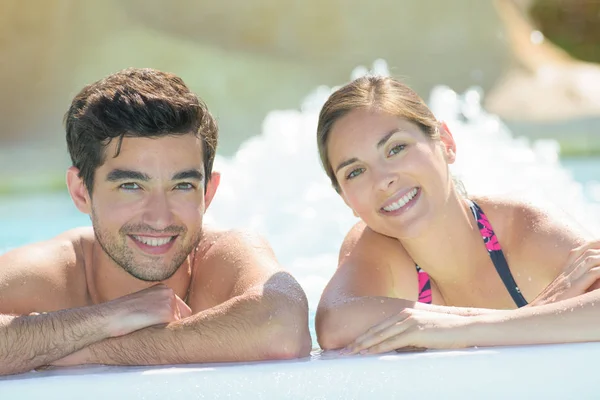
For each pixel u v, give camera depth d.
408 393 2.31
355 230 3.52
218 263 3.11
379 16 18.92
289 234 5.87
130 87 2.74
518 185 6.22
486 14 18.95
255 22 18.75
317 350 2.78
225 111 15.88
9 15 16.92
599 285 2.72
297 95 16.75
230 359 2.56
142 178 2.71
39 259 3.03
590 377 2.31
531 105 16.38
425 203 3.05
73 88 16.55
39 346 2.56
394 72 17.91
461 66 18.03
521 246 3.27
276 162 6.25
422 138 3.04
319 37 18.73
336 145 3.07
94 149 2.75
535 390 2.31
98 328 2.61
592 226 5.89
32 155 13.77
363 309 2.76
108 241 2.82
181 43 17.98
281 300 2.66
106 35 17.66
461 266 3.28
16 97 16.20
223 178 6.25
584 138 13.08
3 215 8.80
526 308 2.57
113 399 2.30
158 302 2.67
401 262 3.34
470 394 2.30
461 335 2.52
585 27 23.22
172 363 2.57
